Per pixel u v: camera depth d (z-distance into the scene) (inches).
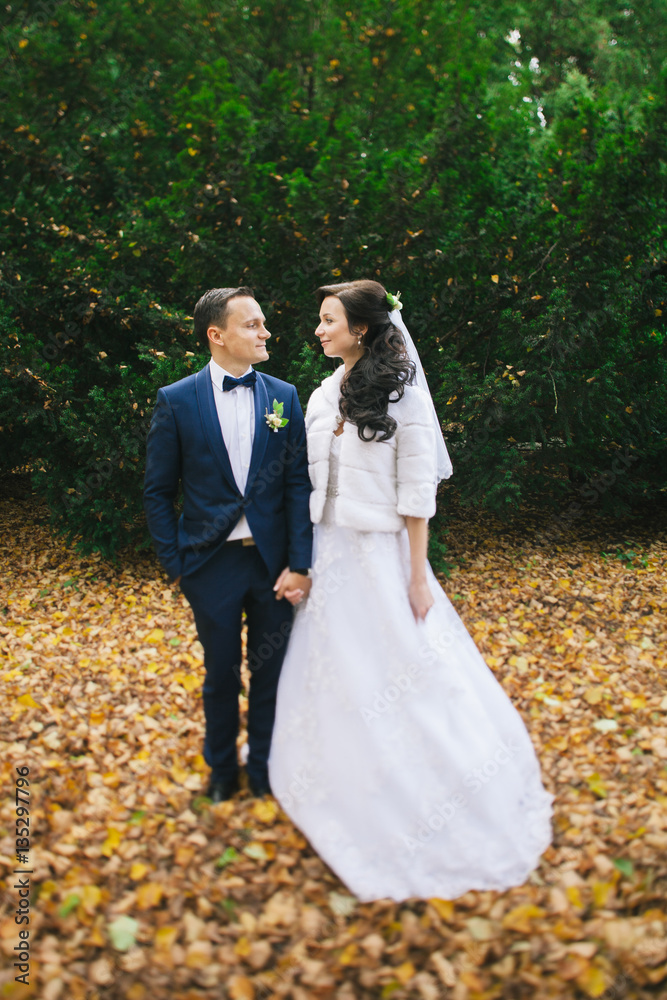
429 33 217.8
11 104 193.0
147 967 74.0
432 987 71.5
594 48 414.6
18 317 193.2
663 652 143.6
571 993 70.4
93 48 209.0
